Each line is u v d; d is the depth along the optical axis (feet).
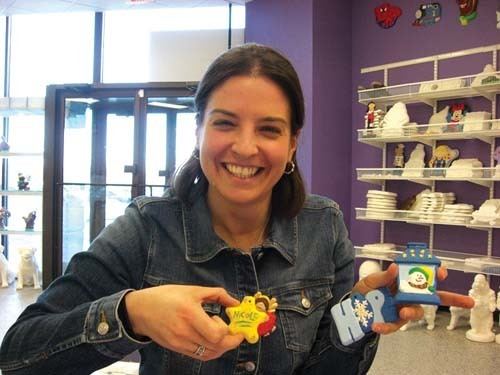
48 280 13.51
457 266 10.41
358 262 13.41
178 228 2.80
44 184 13.57
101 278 2.59
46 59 15.96
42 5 14.84
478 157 11.28
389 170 11.82
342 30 13.38
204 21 15.25
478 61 11.32
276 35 13.61
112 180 14.30
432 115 11.90
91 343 2.15
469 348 8.89
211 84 2.52
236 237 2.97
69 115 14.11
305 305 2.89
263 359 2.73
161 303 1.96
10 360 2.27
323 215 3.20
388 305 2.39
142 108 13.44
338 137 13.39
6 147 15.07
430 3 12.12
